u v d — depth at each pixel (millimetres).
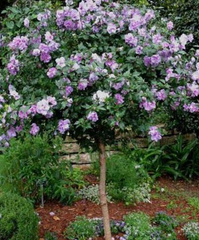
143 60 2643
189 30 4656
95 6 2717
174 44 2674
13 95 2549
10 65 2670
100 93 2424
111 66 2584
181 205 4195
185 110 2859
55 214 3912
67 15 2635
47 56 2564
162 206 4164
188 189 4668
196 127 4953
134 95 2506
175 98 2740
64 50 2652
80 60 2564
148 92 2518
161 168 4945
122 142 3043
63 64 2455
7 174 4012
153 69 2686
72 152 5059
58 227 3654
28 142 3961
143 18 2777
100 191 3078
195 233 3463
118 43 2777
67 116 2502
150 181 4617
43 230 3588
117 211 4000
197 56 2998
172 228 3613
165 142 5340
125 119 2646
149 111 2625
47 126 2570
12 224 2990
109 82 2475
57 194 4086
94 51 2773
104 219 3102
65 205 4105
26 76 2732
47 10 2787
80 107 2529
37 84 2672
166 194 4484
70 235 3461
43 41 2691
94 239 3443
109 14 2781
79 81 2463
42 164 3947
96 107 2398
